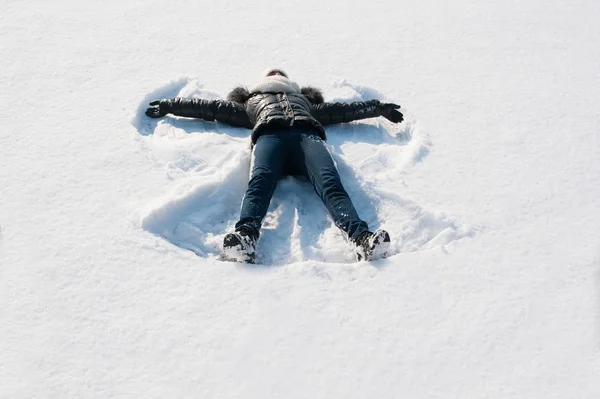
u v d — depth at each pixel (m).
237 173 3.94
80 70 5.17
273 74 4.68
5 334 2.85
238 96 4.56
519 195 3.86
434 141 4.41
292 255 3.46
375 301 3.08
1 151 4.13
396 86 5.09
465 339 2.88
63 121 4.49
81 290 3.09
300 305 3.04
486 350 2.83
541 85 5.14
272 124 4.00
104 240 3.41
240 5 6.48
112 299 3.05
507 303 3.07
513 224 3.62
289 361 2.77
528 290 3.15
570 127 4.56
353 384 2.67
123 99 4.79
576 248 3.43
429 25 6.14
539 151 4.29
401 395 2.63
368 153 4.34
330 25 6.10
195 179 3.86
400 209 3.77
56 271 3.20
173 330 2.89
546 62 5.51
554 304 3.07
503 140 4.41
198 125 4.58
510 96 4.97
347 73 5.26
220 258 3.43
